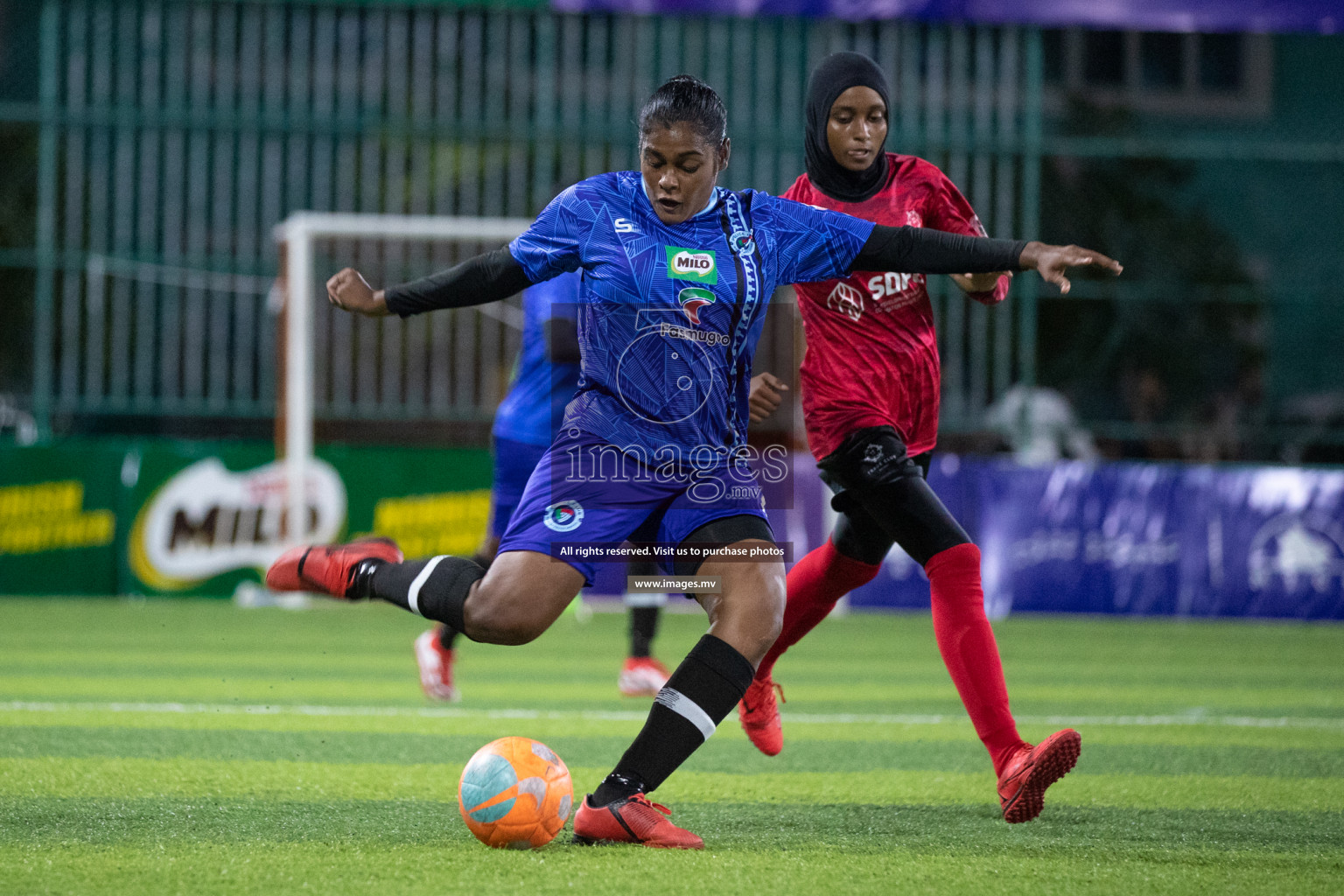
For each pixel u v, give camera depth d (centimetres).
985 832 1197
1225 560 3816
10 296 4716
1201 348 4891
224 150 4191
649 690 2158
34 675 2348
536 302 2017
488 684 2372
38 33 4831
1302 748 1738
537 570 1078
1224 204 5084
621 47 4278
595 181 1129
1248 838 1182
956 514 3844
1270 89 5462
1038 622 3722
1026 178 4084
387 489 3819
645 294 1091
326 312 4094
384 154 4222
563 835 1141
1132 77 5275
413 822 1188
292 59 4234
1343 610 3772
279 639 3088
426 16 4216
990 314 4238
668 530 1127
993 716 1258
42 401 4012
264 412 4134
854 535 1415
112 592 3828
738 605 1104
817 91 1371
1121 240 4953
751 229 1122
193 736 1698
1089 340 4816
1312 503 3812
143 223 4188
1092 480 3844
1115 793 1414
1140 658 2938
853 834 1178
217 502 3856
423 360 4131
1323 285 4978
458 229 3756
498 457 2038
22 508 3791
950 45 4562
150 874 984
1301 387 4934
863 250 1128
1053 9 3856
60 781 1371
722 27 4328
